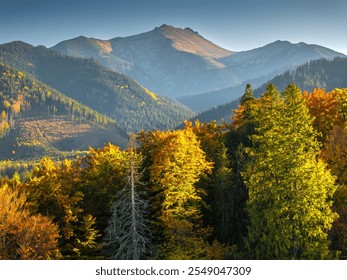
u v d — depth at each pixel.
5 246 34.25
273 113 36.28
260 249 32.50
